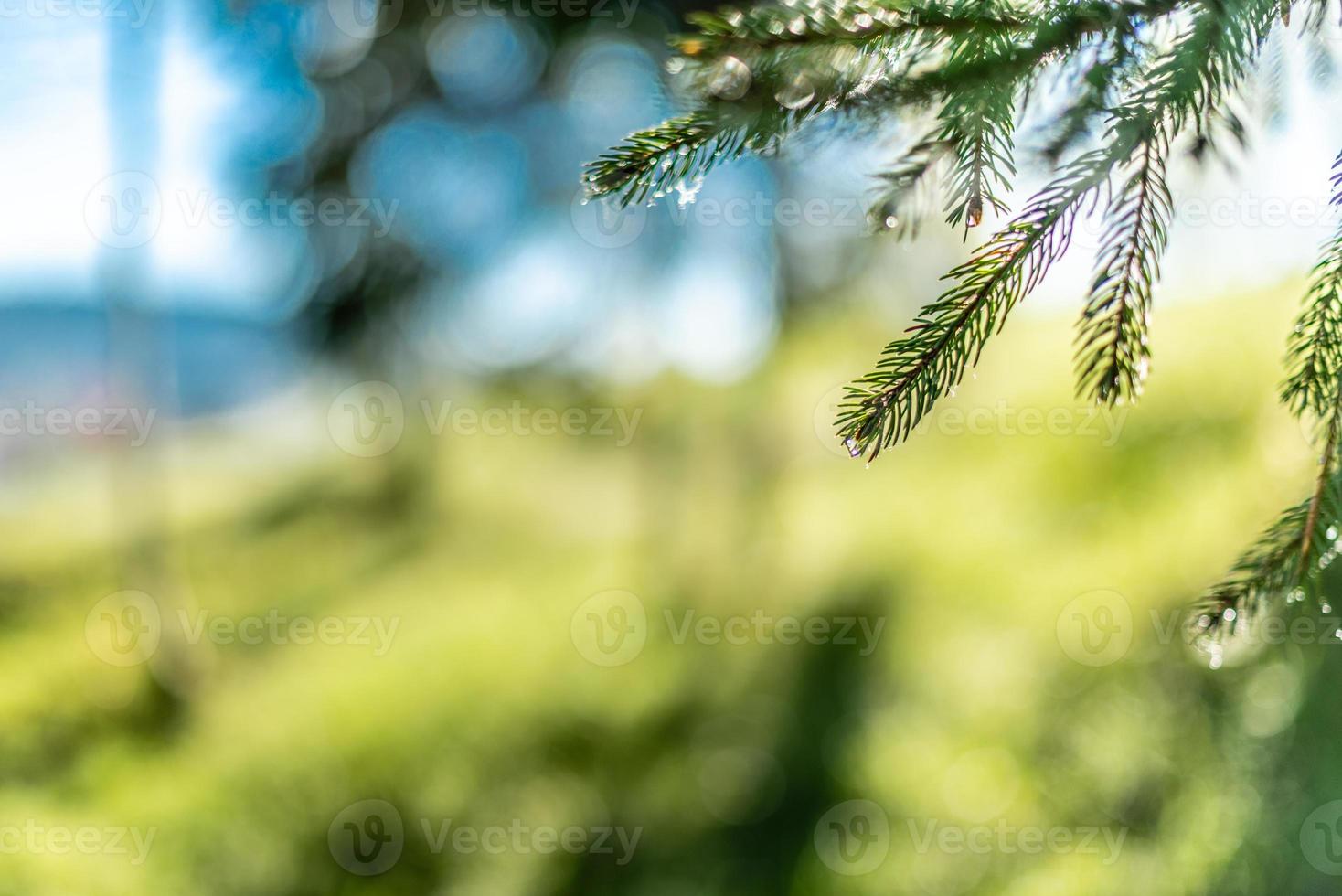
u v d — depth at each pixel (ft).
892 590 19.93
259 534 32.65
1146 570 14.66
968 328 2.55
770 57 2.49
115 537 24.94
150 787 17.17
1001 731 14.07
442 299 27.37
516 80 24.02
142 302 24.39
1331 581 9.04
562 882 15.02
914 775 14.57
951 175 2.55
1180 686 12.12
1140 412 19.33
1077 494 18.86
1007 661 15.25
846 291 26.61
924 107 2.50
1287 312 18.17
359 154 24.03
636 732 18.57
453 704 19.53
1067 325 24.64
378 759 17.81
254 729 18.92
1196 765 11.11
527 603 24.76
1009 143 2.48
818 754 16.22
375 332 27.14
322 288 26.13
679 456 28.09
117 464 24.67
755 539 24.90
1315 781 9.89
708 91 2.53
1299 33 2.81
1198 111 2.53
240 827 16.15
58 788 17.35
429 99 23.88
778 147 2.63
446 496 32.12
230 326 32.65
